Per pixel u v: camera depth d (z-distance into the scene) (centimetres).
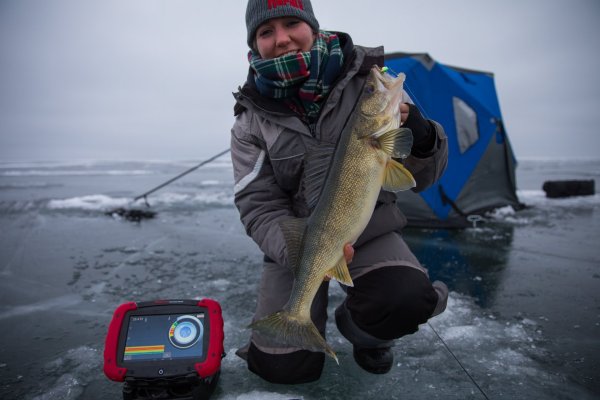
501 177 661
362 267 217
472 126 605
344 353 248
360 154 197
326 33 254
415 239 507
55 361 242
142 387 186
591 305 302
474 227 555
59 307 320
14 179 1574
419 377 219
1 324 292
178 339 194
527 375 216
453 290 338
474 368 224
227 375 226
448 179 573
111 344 188
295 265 198
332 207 195
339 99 229
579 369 220
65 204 811
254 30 244
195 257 446
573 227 558
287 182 239
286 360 212
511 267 393
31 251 474
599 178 1423
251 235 239
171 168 2430
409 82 528
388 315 196
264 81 228
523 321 278
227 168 2369
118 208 741
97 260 438
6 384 220
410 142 198
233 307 311
